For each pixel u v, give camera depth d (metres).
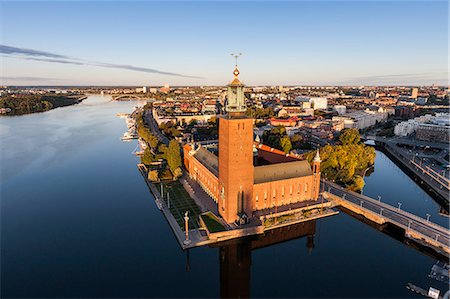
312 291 67.00
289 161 116.50
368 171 165.00
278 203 103.06
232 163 87.31
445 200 121.25
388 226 97.06
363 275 72.81
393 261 78.56
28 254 81.31
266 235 91.50
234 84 85.25
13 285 69.19
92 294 66.25
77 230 93.81
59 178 143.62
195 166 130.75
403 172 162.88
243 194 91.12
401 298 64.25
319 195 114.56
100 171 154.75
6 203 114.75
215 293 66.62
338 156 139.88
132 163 169.50
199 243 82.88
